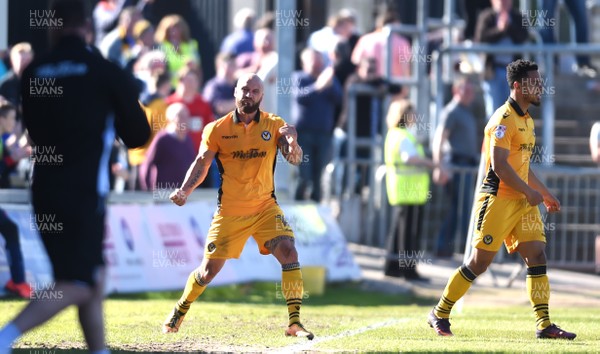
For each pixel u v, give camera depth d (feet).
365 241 176.14
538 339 91.40
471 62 194.59
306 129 158.51
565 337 91.30
